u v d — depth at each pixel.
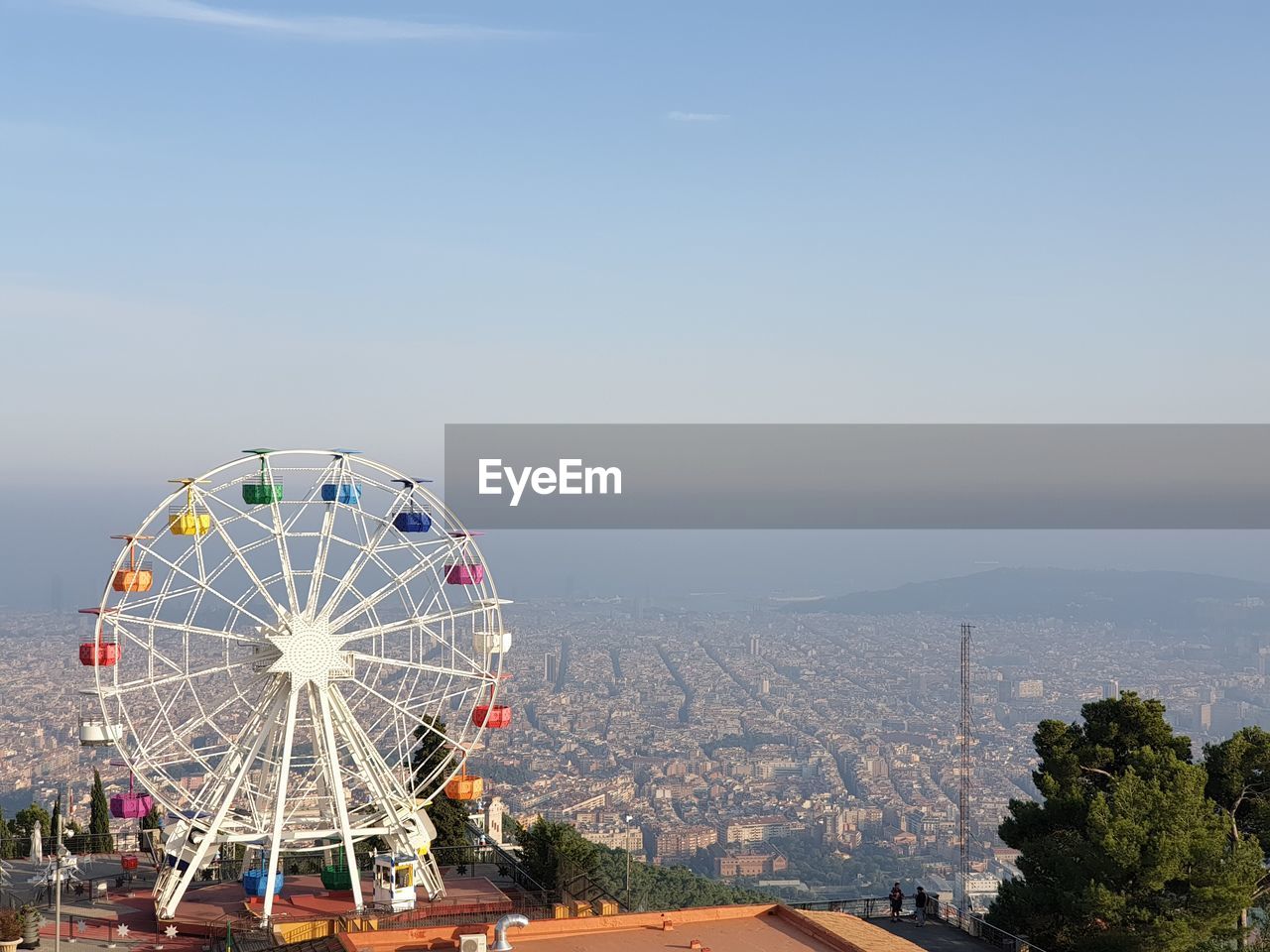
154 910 56.25
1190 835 49.41
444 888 59.50
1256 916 56.72
